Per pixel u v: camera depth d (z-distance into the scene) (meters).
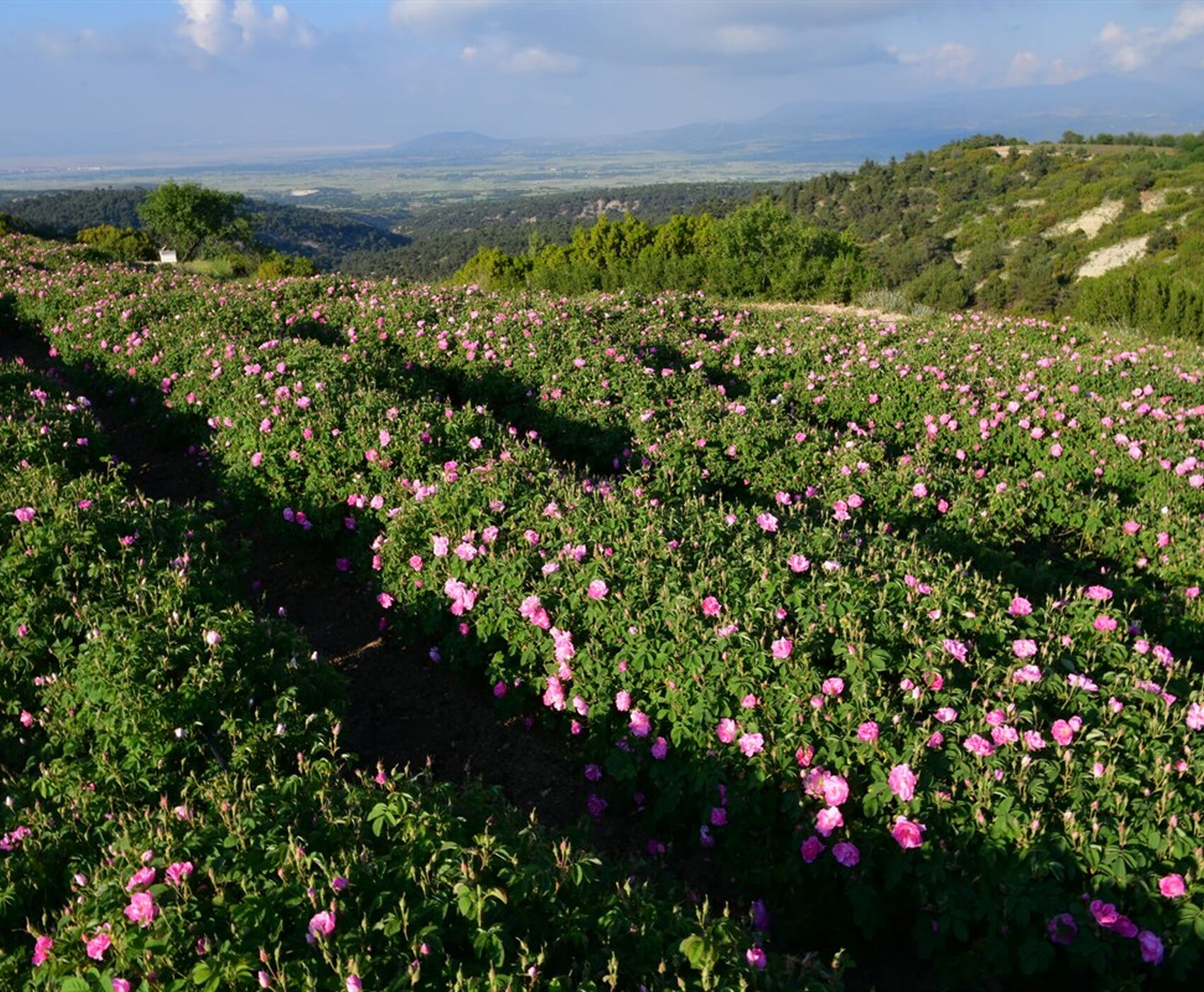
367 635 5.96
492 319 12.31
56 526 5.20
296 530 6.71
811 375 10.33
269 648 4.55
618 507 5.59
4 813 3.61
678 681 4.06
